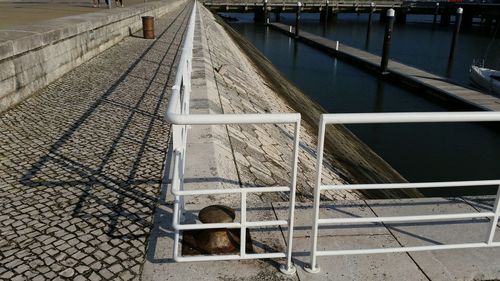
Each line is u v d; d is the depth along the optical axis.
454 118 2.99
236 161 6.57
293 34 50.09
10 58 8.00
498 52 40.78
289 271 3.38
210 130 7.01
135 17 21.61
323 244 3.80
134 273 3.44
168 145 6.42
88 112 8.03
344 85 26.03
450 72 30.45
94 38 14.19
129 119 7.68
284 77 27.50
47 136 6.69
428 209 4.44
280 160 8.51
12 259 3.63
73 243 3.86
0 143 6.33
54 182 5.12
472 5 60.81
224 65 15.75
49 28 10.52
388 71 26.92
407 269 3.51
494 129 17.23
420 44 45.75
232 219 3.59
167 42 18.58
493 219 3.49
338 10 65.75
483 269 3.54
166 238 3.88
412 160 14.59
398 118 2.97
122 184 5.07
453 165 14.28
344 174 10.27
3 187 4.96
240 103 12.23
